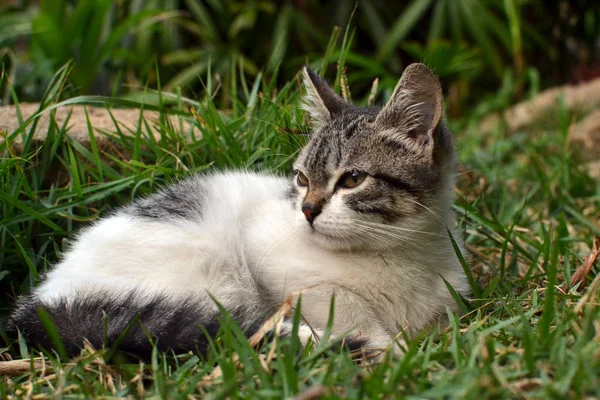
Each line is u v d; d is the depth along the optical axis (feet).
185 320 3.61
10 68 5.75
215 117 4.18
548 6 7.61
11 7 6.87
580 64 7.69
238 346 3.49
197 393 3.48
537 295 3.77
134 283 3.72
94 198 4.00
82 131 4.19
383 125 3.82
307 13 6.79
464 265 3.82
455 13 6.48
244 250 3.81
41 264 3.97
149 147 4.17
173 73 6.57
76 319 3.62
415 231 3.78
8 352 3.74
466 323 3.73
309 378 3.45
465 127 6.31
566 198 4.58
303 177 3.84
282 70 6.32
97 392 3.49
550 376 3.41
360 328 3.72
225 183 3.94
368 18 6.81
